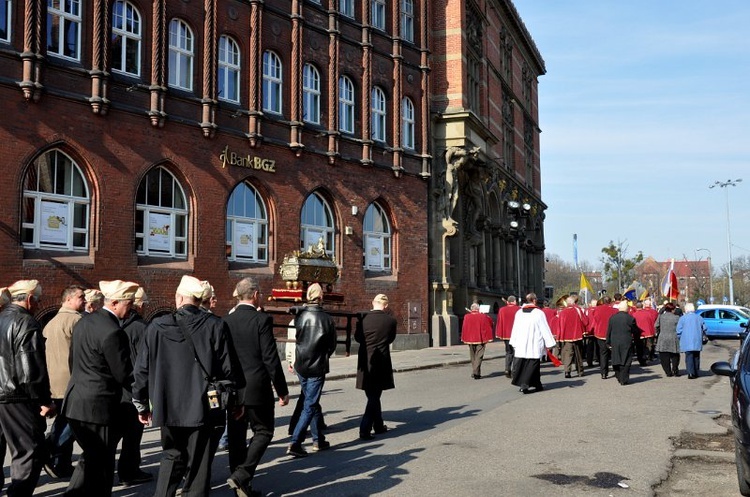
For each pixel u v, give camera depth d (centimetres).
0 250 1686
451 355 2633
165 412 583
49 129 1791
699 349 1844
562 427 1098
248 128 2306
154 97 2019
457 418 1189
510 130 4912
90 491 639
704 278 10869
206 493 596
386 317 1036
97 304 873
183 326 599
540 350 1532
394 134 2920
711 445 968
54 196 1820
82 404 633
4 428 675
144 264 1997
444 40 3428
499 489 740
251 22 2330
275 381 735
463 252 3578
